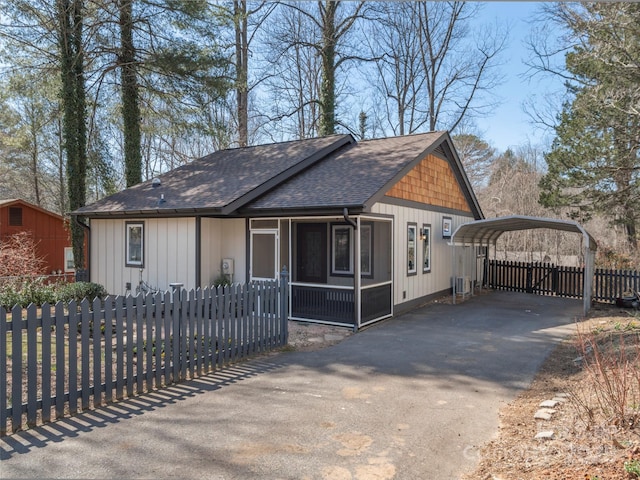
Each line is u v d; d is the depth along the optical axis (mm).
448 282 15383
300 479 3490
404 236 12164
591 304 13297
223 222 12094
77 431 4332
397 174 10984
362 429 4449
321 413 4863
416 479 3510
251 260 11664
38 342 7277
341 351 7789
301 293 10688
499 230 16016
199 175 14094
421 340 8672
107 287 13414
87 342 4914
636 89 12805
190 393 5500
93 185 18250
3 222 18641
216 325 6691
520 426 4516
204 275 11578
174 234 11867
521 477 3434
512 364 6953
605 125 14727
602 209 17234
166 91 16578
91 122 17188
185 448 3990
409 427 4516
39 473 3529
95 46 15953
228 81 16625
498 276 16953
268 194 11414
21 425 4379
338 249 13047
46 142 24219
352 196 9844
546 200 18375
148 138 27141
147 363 5590
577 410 4527
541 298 14734
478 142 32000
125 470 3596
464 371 6566
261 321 7609
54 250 20031
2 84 15172
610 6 12867
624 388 4027
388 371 6555
